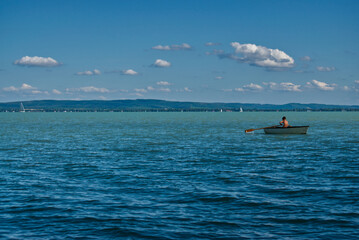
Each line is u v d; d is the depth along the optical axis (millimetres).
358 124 87500
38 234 12188
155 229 12578
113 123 100875
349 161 26578
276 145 37625
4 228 12703
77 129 70062
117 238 11883
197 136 50062
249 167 24188
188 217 13789
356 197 16312
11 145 38812
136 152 32375
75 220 13516
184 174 21859
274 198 16234
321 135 50469
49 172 22719
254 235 11992
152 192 17469
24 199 16297
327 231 12234
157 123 99188
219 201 15836
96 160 27578
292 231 12281
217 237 11875
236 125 85500
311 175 21312
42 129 70312
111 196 16812
